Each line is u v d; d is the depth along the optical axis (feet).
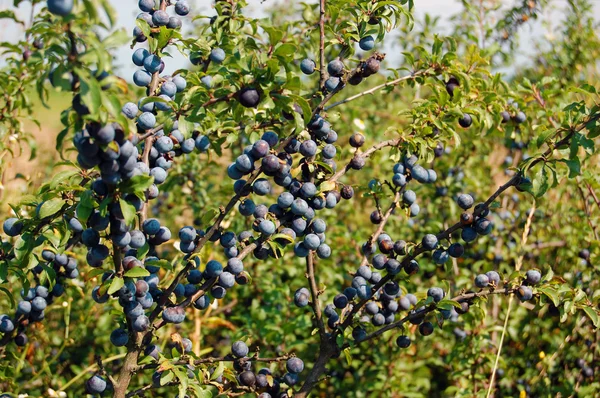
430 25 5.46
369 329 4.55
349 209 5.79
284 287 4.75
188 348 3.70
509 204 5.40
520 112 4.49
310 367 4.80
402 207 3.98
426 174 3.96
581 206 5.18
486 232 3.75
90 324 4.93
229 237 3.68
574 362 4.74
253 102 3.51
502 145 5.79
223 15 3.99
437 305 3.76
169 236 3.61
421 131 3.98
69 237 3.66
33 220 3.59
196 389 3.52
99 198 3.34
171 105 3.59
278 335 4.64
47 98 3.63
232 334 4.85
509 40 5.34
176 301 3.68
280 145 3.69
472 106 4.18
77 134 3.19
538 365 4.73
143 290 3.49
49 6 3.04
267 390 3.78
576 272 4.79
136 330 3.53
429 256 5.08
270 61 3.46
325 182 3.71
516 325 4.95
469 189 5.32
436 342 5.02
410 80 4.15
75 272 3.97
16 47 4.21
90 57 3.11
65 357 4.80
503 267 4.83
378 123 6.70
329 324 3.87
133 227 3.57
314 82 5.20
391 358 4.74
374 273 3.87
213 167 5.30
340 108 6.21
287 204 3.68
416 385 4.83
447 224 5.20
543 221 5.15
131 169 3.28
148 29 3.63
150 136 3.63
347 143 6.08
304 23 4.78
